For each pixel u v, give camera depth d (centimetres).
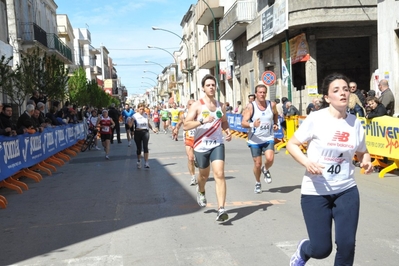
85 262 485
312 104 1681
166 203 763
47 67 2177
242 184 914
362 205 687
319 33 1939
